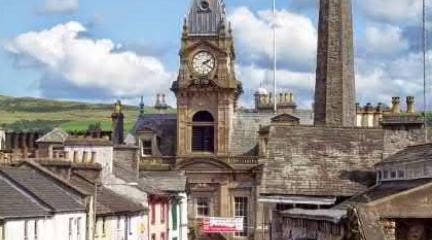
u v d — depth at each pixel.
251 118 104.25
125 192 73.06
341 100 72.00
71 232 57.19
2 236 47.88
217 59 101.94
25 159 63.31
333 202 50.12
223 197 100.56
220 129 101.81
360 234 31.09
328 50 72.44
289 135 53.56
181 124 102.25
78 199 59.66
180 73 102.19
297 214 44.19
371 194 46.69
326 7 72.81
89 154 73.50
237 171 100.25
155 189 80.75
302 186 50.91
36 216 52.03
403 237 33.19
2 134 89.44
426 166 42.12
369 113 100.00
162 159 102.25
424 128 53.41
